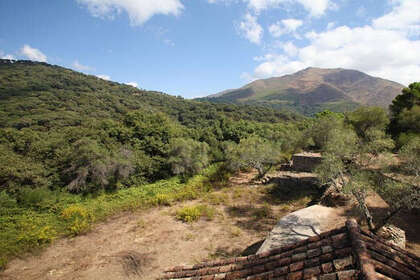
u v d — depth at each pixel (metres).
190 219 12.05
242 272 3.33
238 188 17.38
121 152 18.72
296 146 23.19
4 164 13.85
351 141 10.48
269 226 11.05
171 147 20.83
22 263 8.86
